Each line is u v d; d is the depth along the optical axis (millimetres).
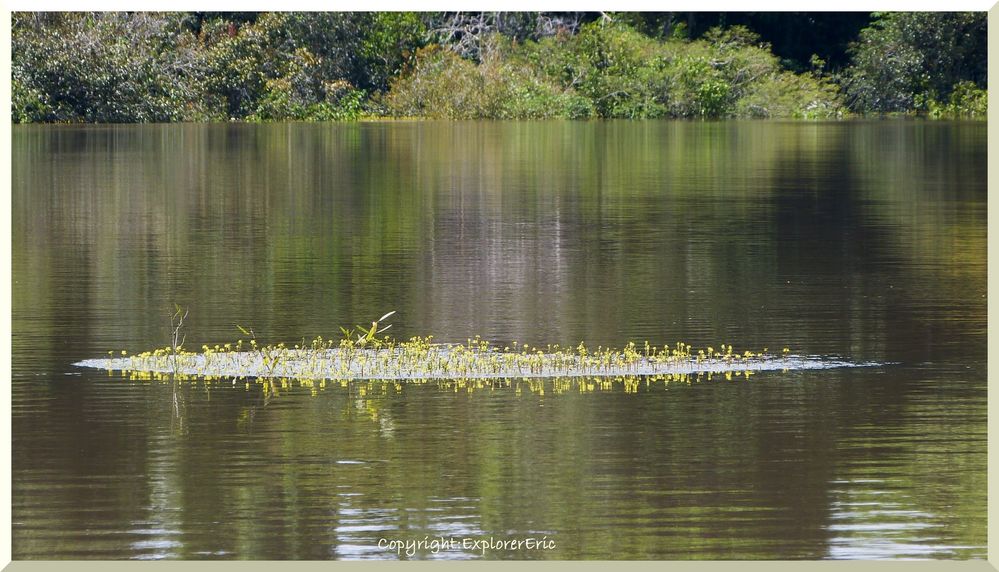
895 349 34719
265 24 145500
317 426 27469
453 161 92125
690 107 157500
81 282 44562
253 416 28125
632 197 70250
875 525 22609
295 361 32938
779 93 160875
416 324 37844
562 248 52594
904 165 89438
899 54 165125
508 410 28656
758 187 75188
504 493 23875
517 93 153375
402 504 23406
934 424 27719
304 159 93188
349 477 24594
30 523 22609
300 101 145250
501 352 34281
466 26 165875
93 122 131250
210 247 52656
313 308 40125
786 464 25312
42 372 31781
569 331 36875
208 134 118250
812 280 45375
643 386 30734
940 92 163875
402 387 30484
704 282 44969
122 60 131750
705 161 92688
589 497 23703
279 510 23188
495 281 44969
